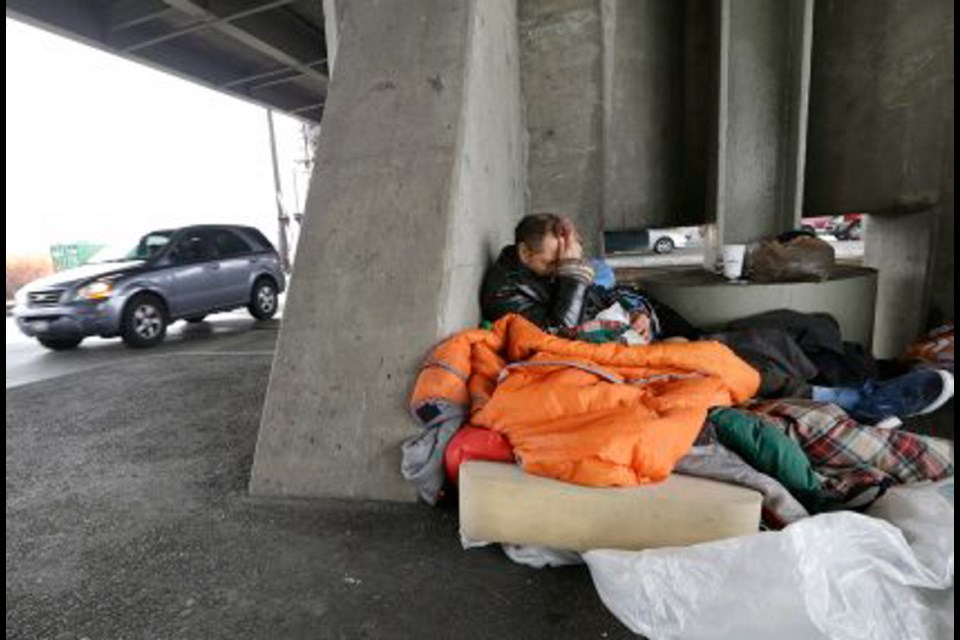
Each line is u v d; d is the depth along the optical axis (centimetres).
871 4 302
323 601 123
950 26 276
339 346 183
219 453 222
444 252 185
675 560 103
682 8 340
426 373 166
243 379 361
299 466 178
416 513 161
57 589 133
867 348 271
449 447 153
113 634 116
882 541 97
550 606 118
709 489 124
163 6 571
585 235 353
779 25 316
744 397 174
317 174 207
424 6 224
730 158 334
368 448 174
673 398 144
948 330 256
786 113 325
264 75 776
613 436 127
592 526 126
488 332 184
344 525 157
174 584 133
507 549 137
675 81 348
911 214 306
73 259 1547
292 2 614
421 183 195
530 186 354
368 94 214
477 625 114
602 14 323
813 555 95
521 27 335
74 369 489
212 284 658
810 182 343
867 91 311
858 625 91
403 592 125
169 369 408
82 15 578
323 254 195
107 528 162
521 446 139
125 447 237
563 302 206
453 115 203
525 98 344
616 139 354
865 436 149
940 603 94
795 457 139
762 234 340
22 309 553
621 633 109
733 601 97
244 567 138
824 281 251
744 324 232
